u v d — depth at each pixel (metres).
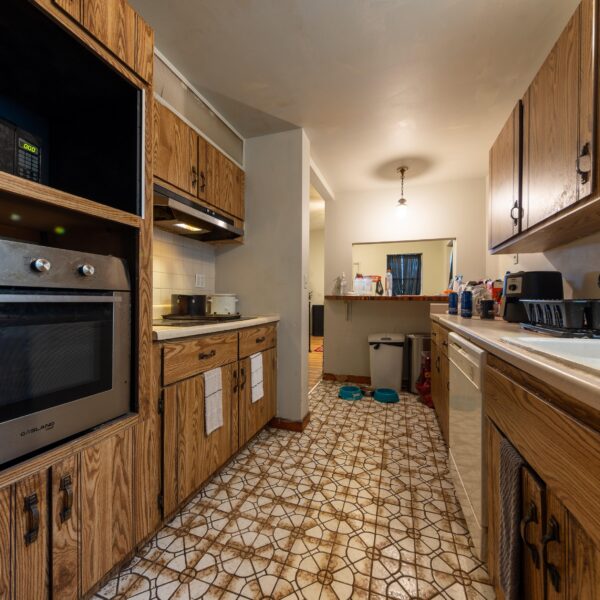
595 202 0.94
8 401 0.80
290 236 2.37
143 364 1.18
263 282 2.43
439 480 1.71
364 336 3.77
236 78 1.81
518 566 0.80
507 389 0.92
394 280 6.18
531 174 1.38
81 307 0.99
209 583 1.09
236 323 1.81
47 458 0.87
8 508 0.78
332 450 2.05
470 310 2.22
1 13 0.83
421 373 3.19
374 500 1.54
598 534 0.49
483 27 1.43
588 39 0.93
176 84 1.74
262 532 1.33
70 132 1.29
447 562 1.18
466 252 3.34
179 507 1.40
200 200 1.89
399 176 3.24
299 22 1.42
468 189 3.33
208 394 1.58
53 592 0.87
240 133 2.40
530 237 1.54
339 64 1.68
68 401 0.94
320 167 3.02
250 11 1.36
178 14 1.38
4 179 0.76
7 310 0.80
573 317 1.20
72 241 1.24
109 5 1.02
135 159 1.17
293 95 1.95
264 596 1.04
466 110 2.08
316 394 3.28
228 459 1.77
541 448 0.70
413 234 3.51
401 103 2.02
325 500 1.54
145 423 1.20
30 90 1.16
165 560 1.18
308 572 1.14
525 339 1.07
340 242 3.78
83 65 1.04
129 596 1.04
